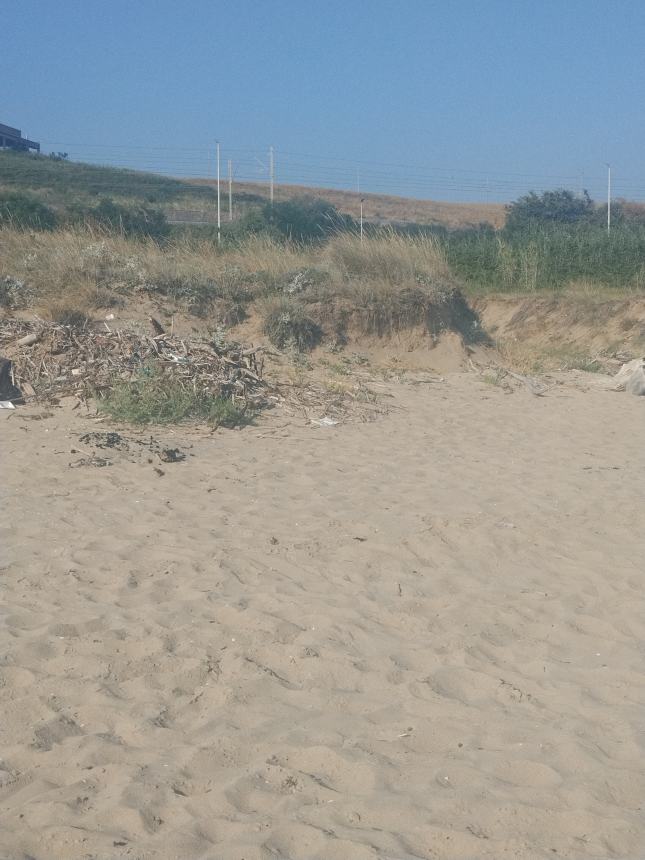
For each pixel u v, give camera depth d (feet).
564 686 14.19
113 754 11.71
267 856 9.59
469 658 15.11
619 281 66.18
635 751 12.10
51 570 18.37
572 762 11.78
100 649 14.76
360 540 21.12
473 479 27.48
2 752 11.73
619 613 17.46
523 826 10.32
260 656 14.84
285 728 12.55
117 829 10.11
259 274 51.21
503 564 20.12
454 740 12.35
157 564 18.97
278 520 22.40
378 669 14.56
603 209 144.46
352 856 9.64
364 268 54.49
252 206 145.28
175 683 13.80
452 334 52.54
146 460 27.78
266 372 42.16
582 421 38.86
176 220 123.95
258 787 10.98
